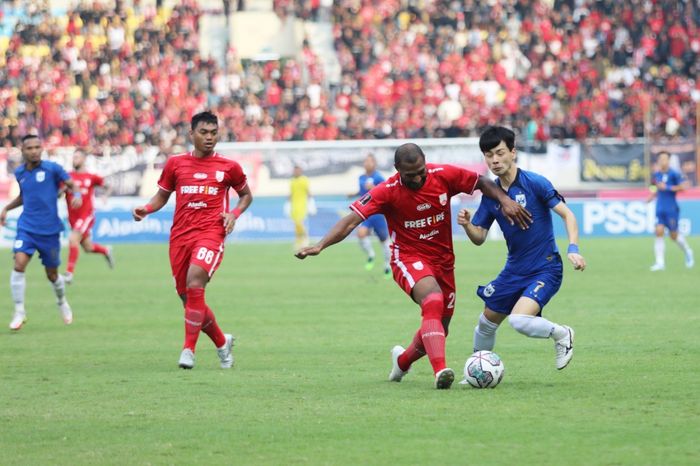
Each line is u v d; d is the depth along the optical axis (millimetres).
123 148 92438
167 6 122562
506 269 25312
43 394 24891
